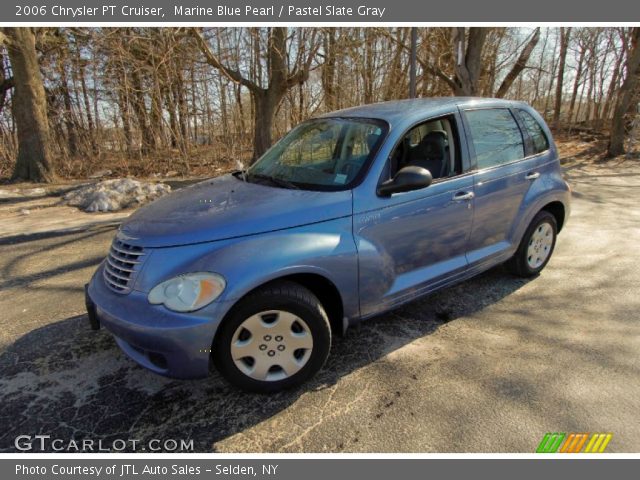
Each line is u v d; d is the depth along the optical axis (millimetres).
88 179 11680
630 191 8258
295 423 2480
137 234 2619
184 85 12789
